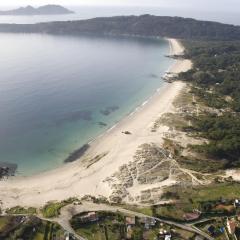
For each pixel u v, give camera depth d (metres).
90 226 101.06
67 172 132.00
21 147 149.12
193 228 100.44
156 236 97.44
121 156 138.62
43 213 107.62
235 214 105.25
